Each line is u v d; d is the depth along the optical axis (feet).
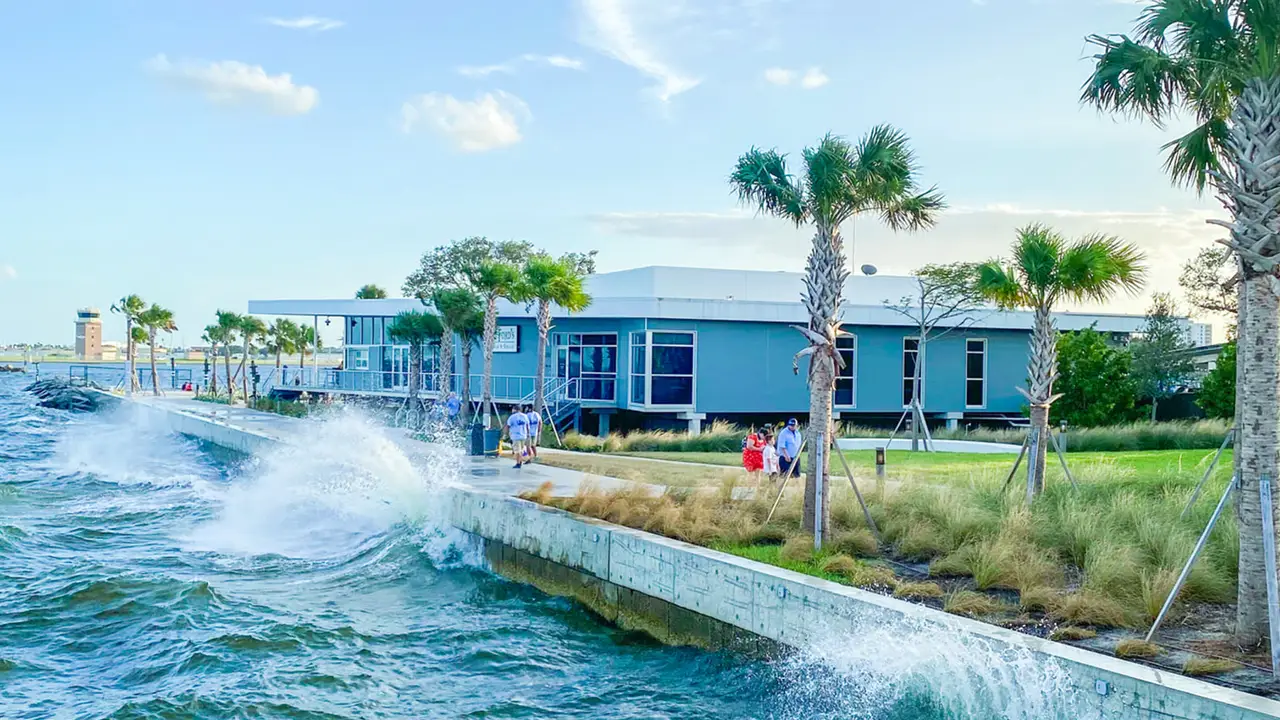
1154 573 38.55
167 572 61.26
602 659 44.68
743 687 40.47
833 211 49.47
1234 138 31.42
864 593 37.63
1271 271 30.48
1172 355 122.52
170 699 37.93
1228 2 31.17
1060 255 55.06
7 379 482.69
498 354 144.97
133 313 263.70
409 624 50.34
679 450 100.37
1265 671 28.86
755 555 44.96
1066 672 29.45
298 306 175.22
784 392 127.44
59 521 80.94
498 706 38.81
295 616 50.78
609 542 50.60
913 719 34.37
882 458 64.18
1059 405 115.34
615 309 120.98
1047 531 45.27
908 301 127.75
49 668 42.75
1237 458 39.70
